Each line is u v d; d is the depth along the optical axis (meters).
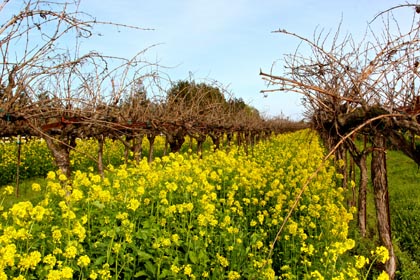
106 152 14.59
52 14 3.74
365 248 6.40
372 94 4.57
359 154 7.23
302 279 4.99
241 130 16.11
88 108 6.06
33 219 4.00
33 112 4.73
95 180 5.40
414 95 4.14
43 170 13.63
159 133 9.28
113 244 4.50
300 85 3.54
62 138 5.62
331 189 7.95
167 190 6.29
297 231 5.57
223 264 4.67
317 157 11.30
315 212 6.11
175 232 5.41
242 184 7.59
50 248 4.17
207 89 11.52
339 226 5.66
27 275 3.60
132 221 4.95
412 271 6.00
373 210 9.21
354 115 4.69
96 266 4.19
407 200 9.77
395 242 7.05
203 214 5.29
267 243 6.10
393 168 15.66
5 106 4.17
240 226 6.15
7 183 12.69
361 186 7.38
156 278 4.45
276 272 5.62
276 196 7.48
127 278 4.37
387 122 4.06
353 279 4.21
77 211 5.16
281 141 21.89
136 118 8.04
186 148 18.42
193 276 4.32
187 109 10.12
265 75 3.46
